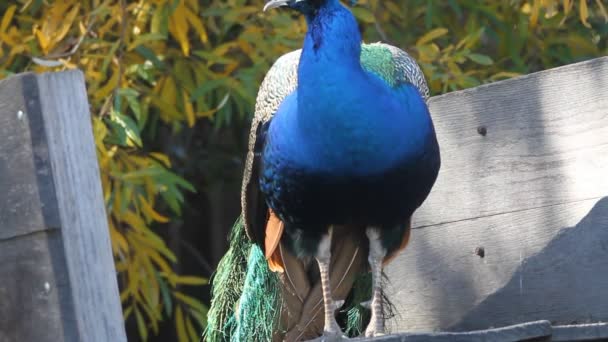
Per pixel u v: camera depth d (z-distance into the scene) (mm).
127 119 11320
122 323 5789
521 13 13344
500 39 13586
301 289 8867
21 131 5711
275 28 12359
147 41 12250
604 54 13820
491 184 9188
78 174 5750
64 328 5621
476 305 9305
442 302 9586
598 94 8383
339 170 7762
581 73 8500
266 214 8820
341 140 7664
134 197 11680
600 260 8312
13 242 5777
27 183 5699
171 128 16141
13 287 5793
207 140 17109
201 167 17125
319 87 7617
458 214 9438
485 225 9234
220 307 9555
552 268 8680
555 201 8695
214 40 14258
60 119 5727
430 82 12625
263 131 8523
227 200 18844
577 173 8531
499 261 9125
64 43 11977
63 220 5672
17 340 5805
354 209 8047
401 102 7910
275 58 12297
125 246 11664
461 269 9422
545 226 8766
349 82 7609
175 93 12914
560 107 8664
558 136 8672
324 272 8273
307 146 7785
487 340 6781
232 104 14180
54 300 5641
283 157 7996
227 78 12258
